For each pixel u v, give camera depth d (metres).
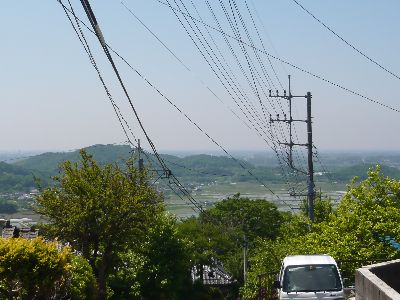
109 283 33.22
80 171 25.67
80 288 18.58
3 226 31.97
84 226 24.94
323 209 44.31
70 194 25.47
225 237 65.50
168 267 34.78
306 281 15.21
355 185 24.64
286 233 43.91
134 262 34.44
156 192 26.44
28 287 15.44
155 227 34.88
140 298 33.78
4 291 15.40
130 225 25.39
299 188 38.00
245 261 49.97
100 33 8.84
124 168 26.16
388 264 11.43
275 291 19.42
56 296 16.20
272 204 80.25
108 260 26.00
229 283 60.47
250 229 77.06
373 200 23.72
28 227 34.72
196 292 48.50
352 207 23.97
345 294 15.74
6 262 15.20
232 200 80.19
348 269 21.73
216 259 62.88
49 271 15.61
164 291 35.03
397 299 8.18
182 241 35.94
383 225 21.81
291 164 33.34
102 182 25.53
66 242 26.97
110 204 24.89
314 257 16.34
